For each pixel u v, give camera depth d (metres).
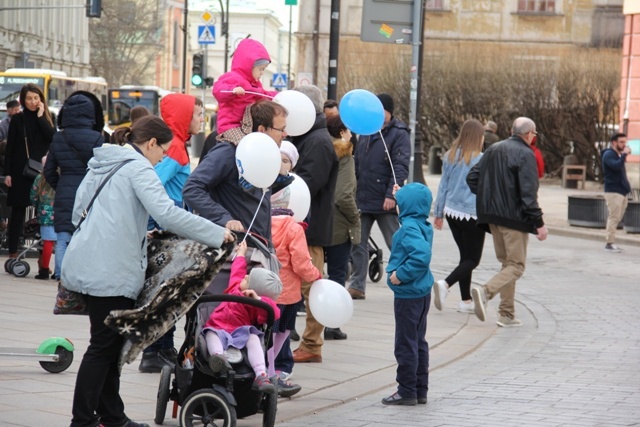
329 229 14.80
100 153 10.03
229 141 11.59
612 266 27.95
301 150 14.50
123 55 122.44
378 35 23.83
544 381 13.84
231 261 11.26
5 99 61.91
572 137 60.25
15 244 21.39
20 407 11.21
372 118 14.33
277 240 12.27
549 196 50.47
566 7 74.62
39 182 20.58
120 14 121.38
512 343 16.75
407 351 12.38
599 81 59.34
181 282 9.67
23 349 12.73
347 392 12.96
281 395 12.43
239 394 10.44
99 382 9.98
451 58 65.81
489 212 18.05
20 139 21.05
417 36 23.95
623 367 14.84
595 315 19.69
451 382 13.79
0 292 18.98
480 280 24.50
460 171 19.11
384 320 18.12
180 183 13.82
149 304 9.58
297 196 13.09
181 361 10.67
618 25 73.94
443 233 35.03
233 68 13.20
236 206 11.56
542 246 32.81
